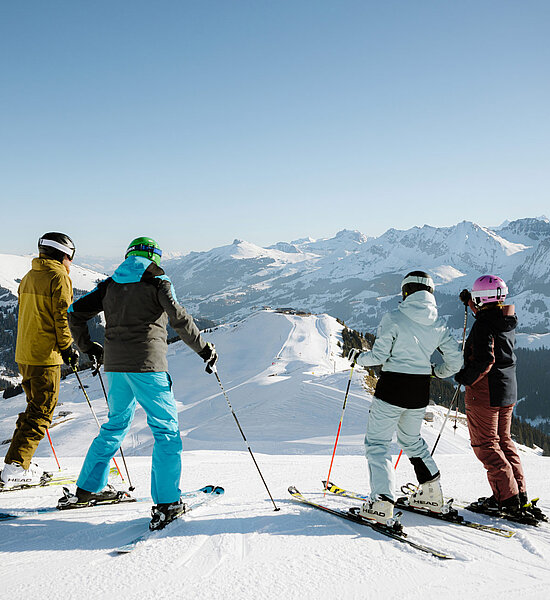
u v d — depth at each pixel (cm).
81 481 355
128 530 313
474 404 393
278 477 525
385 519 324
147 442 2736
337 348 6544
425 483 362
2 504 366
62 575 247
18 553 275
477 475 555
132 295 316
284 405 3469
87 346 347
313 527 325
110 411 346
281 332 7181
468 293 414
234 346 6938
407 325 345
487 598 235
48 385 406
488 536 327
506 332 388
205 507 371
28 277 396
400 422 365
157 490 322
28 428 405
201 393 4831
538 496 464
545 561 283
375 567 265
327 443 2420
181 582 241
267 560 269
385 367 354
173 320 316
